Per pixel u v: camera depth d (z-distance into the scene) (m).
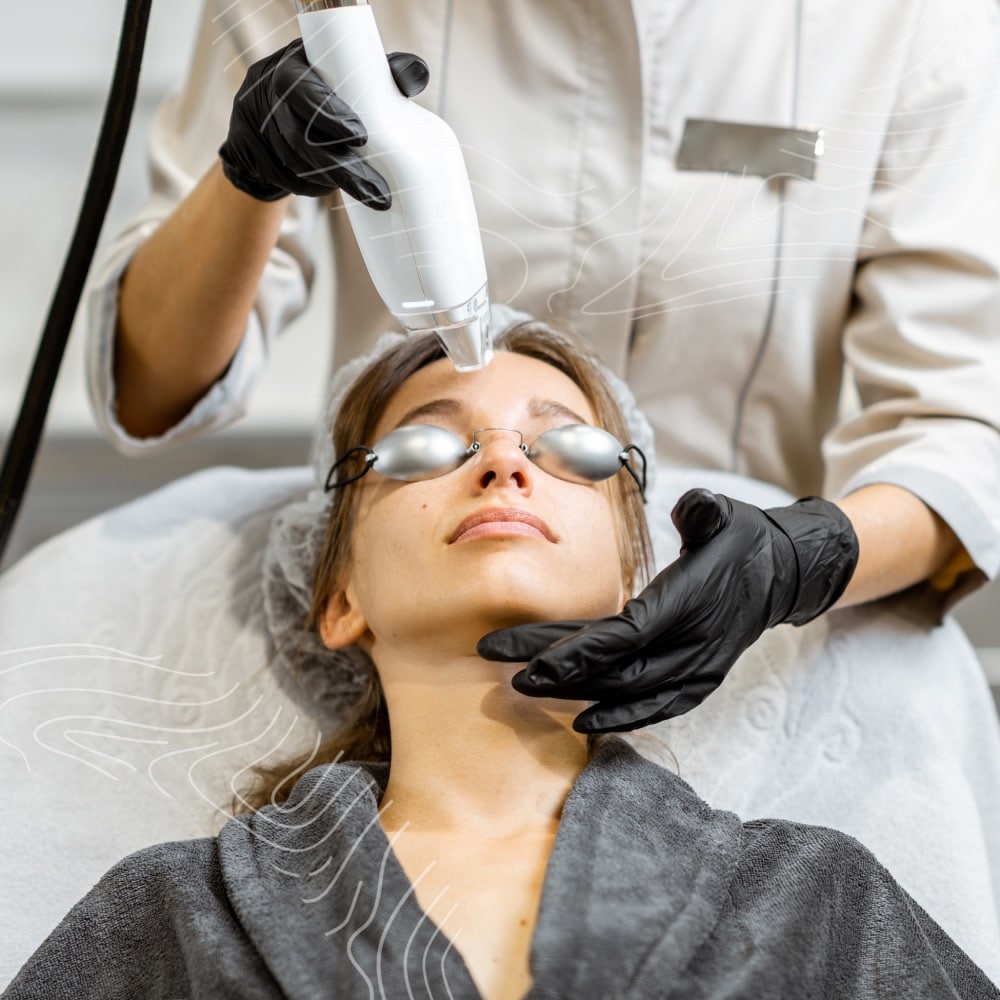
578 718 0.99
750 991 0.83
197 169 1.36
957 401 1.30
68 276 1.19
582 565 1.05
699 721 1.25
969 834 1.17
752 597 1.04
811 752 1.24
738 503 1.07
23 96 2.30
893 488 1.25
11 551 2.20
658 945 0.85
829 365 1.46
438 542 1.04
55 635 1.27
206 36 1.34
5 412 2.23
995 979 1.08
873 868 0.97
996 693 1.95
